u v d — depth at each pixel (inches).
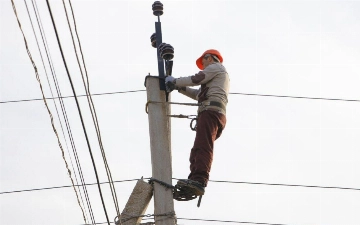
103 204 580.1
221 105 661.9
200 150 644.1
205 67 700.7
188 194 641.6
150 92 668.1
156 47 690.8
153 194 643.5
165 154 650.8
